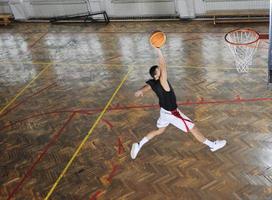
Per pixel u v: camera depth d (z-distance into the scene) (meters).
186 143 6.34
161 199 5.36
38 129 7.30
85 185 5.80
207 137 6.37
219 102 7.23
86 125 7.18
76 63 9.67
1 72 9.79
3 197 5.80
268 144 6.03
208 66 8.57
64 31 12.06
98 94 8.11
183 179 5.63
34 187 5.91
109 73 8.91
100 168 6.09
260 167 5.62
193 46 9.70
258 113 6.77
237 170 5.63
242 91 7.46
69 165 6.25
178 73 8.47
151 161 6.06
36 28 12.70
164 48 9.83
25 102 8.27
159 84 5.42
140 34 10.98
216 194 5.29
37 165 6.36
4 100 8.47
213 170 5.70
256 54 8.65
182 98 7.53
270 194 5.15
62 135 7.02
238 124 6.57
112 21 12.30
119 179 5.82
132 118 7.18
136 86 8.18
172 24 11.42
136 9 12.02
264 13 10.43
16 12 13.35
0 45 11.66
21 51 10.96
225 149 6.06
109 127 7.03
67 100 8.09
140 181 5.72
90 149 6.54
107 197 5.53
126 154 6.29
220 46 9.45
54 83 8.84
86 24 12.37
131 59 9.45
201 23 11.17
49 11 13.05
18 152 6.75
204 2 11.16
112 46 10.40
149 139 6.10
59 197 5.65
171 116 5.61
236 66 8.31
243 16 10.78
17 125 7.53
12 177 6.18
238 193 5.24
